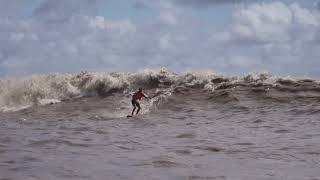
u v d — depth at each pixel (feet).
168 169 42.70
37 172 40.96
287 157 48.93
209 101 114.93
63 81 146.92
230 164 45.19
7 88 146.51
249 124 80.23
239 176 39.78
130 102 124.57
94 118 99.40
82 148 55.36
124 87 143.02
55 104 133.59
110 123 88.33
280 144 57.47
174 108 110.52
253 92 117.39
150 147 56.54
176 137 65.72
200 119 91.25
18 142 59.67
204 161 46.85
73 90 144.25
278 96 112.16
